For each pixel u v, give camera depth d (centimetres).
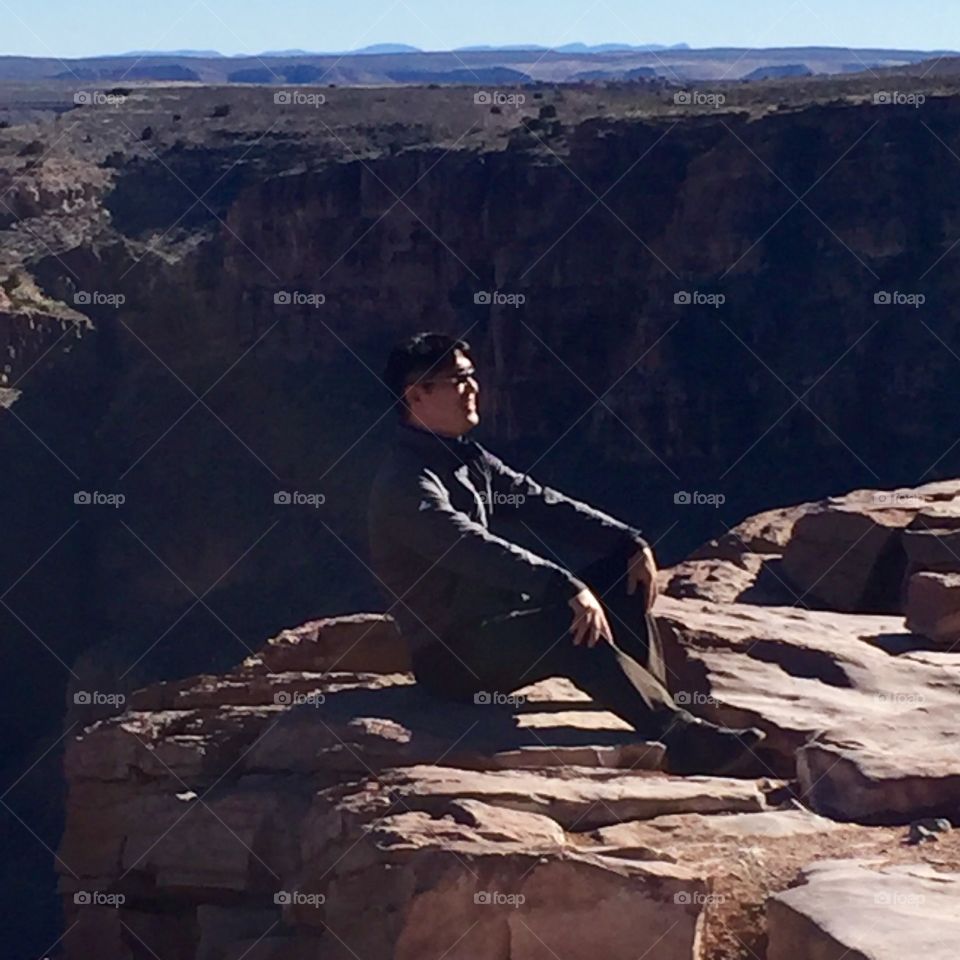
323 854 464
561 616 509
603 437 4100
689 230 4112
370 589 3941
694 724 498
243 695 614
